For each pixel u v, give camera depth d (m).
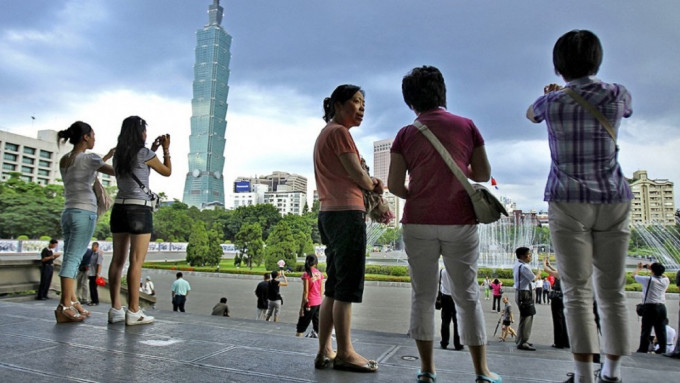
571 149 2.07
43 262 8.01
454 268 2.18
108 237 61.62
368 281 28.33
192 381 2.21
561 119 2.10
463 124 2.26
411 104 2.43
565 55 2.18
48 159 94.38
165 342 3.09
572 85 2.14
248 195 186.88
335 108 2.82
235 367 2.48
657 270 7.42
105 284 10.33
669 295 22.09
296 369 2.46
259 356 2.73
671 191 108.31
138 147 3.92
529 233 43.62
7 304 4.88
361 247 2.54
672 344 7.23
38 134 97.31
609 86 2.08
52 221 54.50
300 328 7.28
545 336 11.59
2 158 84.75
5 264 7.99
